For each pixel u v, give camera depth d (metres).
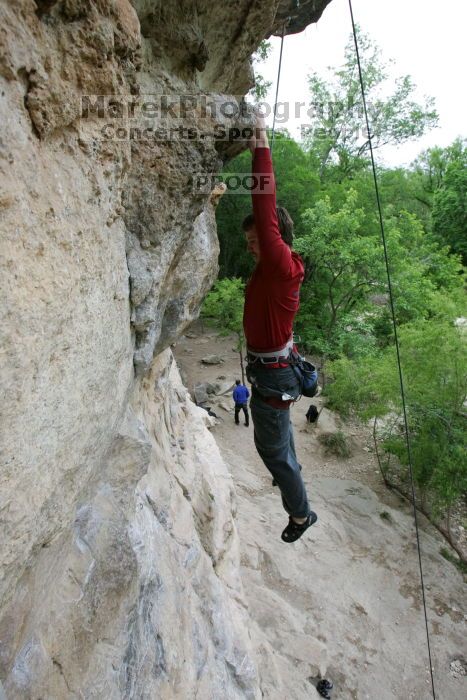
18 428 1.35
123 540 2.81
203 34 2.24
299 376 2.58
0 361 1.18
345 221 13.35
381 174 24.50
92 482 2.50
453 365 9.80
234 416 12.80
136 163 2.07
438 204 25.31
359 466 11.88
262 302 2.37
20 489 1.45
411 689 6.77
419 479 10.19
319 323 16.64
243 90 2.89
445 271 17.00
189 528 4.82
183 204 2.40
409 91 19.23
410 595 8.31
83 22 1.37
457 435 9.66
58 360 1.52
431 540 9.69
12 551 1.51
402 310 15.46
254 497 9.95
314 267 15.38
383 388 10.39
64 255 1.45
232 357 16.89
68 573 2.40
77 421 1.79
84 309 1.67
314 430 12.72
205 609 4.38
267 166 2.35
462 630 7.76
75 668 2.36
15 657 1.95
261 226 2.18
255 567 7.92
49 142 1.35
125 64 1.67
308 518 3.13
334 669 6.73
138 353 2.70
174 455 5.88
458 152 27.53
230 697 3.95
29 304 1.26
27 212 1.21
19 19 1.13
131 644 2.90
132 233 2.25
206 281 3.84
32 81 1.20
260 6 2.21
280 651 6.59
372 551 9.09
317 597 7.81
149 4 1.91
